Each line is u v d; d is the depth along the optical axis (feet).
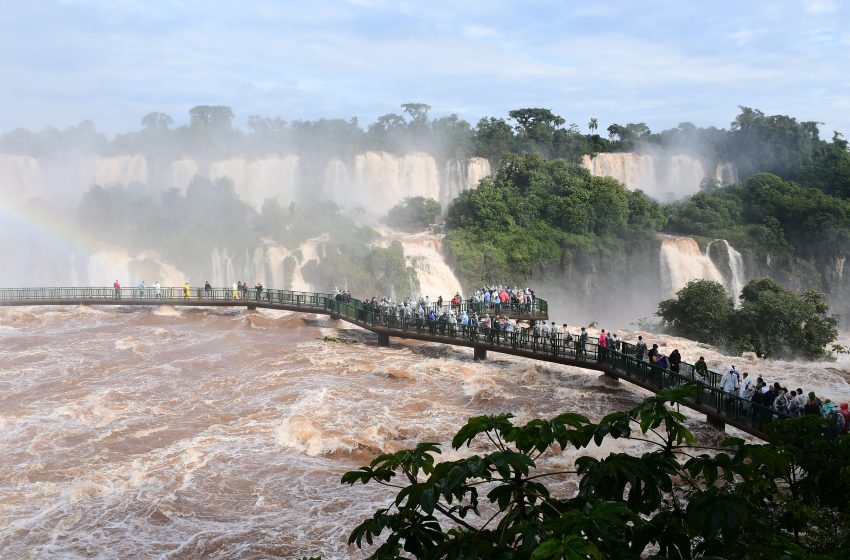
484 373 107.45
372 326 128.26
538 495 19.72
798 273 296.92
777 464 20.58
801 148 390.42
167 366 109.40
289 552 55.06
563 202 298.15
